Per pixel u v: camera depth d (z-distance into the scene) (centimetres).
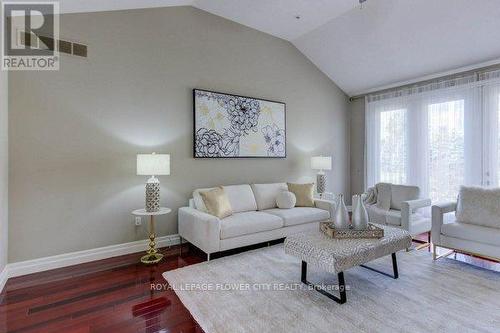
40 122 291
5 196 266
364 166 580
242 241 331
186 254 341
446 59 429
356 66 514
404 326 192
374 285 254
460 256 329
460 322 196
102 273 283
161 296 236
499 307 216
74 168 309
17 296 236
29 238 286
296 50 520
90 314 208
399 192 400
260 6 397
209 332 186
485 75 411
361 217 266
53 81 297
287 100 507
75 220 310
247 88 452
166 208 338
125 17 341
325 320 199
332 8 401
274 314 207
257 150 460
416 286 252
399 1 366
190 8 393
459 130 438
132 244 347
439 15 365
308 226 395
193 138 395
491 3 329
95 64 321
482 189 311
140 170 311
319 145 560
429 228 372
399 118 519
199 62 402
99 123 324
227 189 395
